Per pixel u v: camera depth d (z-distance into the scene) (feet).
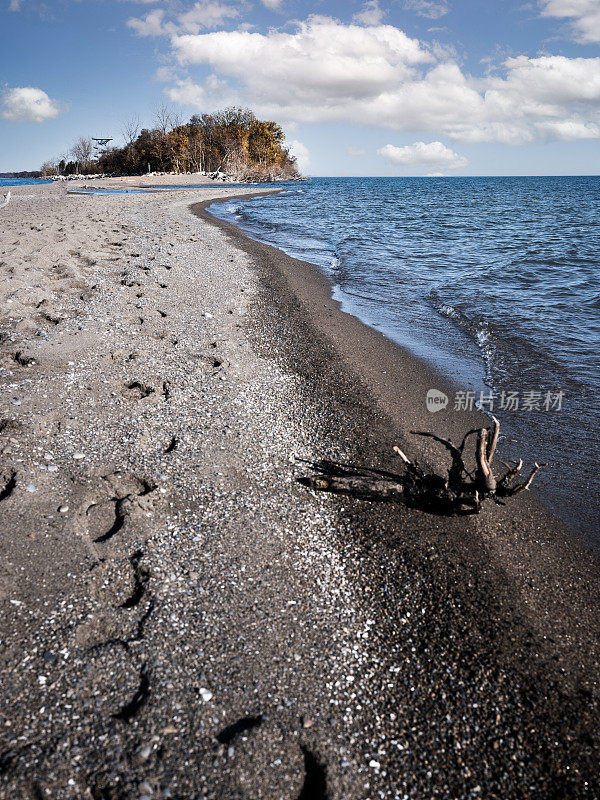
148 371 25.00
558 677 11.83
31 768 8.83
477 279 51.57
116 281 39.42
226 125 275.18
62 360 24.70
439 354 31.86
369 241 77.71
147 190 161.58
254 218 103.14
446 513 17.29
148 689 10.44
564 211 142.82
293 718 10.32
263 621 12.48
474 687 11.45
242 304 38.58
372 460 19.98
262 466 18.88
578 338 34.12
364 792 9.26
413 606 13.53
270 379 26.40
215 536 15.03
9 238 49.65
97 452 18.13
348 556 15.12
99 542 14.23
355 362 29.63
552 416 24.32
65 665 10.78
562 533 16.88
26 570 12.98
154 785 8.79
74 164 260.21
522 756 10.12
